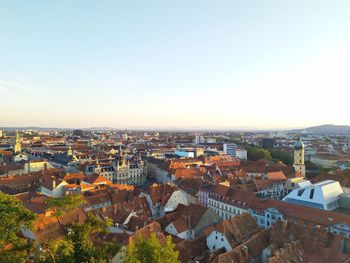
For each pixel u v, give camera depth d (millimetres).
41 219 82688
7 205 39938
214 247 89000
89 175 194875
